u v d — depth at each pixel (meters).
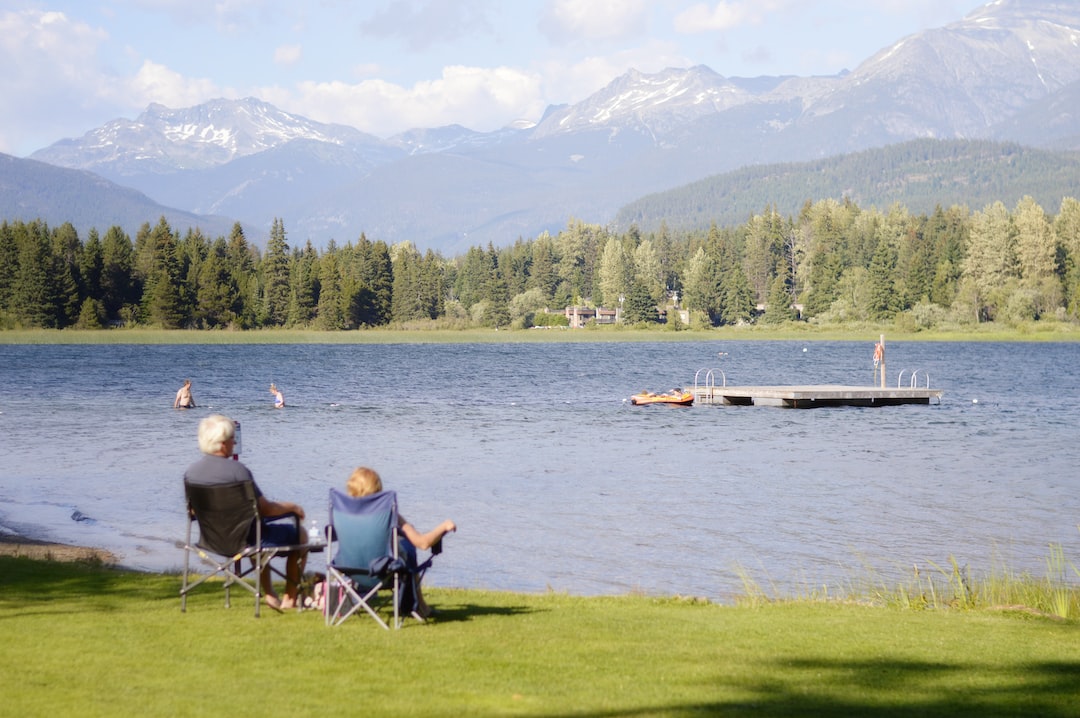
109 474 34.41
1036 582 18.92
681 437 47.50
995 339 174.38
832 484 33.09
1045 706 9.12
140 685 9.26
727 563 21.72
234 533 12.19
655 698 9.12
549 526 25.72
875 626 12.55
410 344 175.88
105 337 165.88
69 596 13.76
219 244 192.62
